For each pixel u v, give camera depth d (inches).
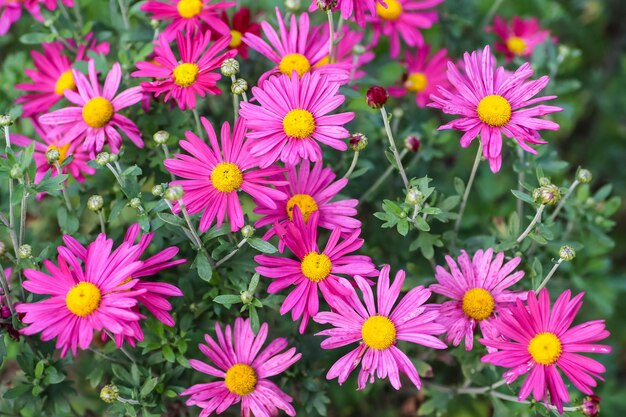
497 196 31.1
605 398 30.8
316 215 22.9
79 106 24.9
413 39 28.5
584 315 32.1
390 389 28.7
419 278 25.4
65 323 21.9
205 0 25.4
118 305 21.8
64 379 24.9
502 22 31.1
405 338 22.6
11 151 22.9
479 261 23.7
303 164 23.9
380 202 26.9
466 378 26.4
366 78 26.9
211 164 23.2
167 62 24.2
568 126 36.9
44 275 22.2
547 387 22.3
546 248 27.2
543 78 23.3
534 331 22.3
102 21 30.1
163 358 24.5
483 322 23.7
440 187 28.5
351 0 23.8
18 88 26.6
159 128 26.0
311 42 25.2
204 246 24.1
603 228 27.7
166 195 22.1
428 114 29.0
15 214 27.6
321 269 22.8
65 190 24.9
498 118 23.0
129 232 23.1
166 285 22.5
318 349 25.6
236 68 23.5
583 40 38.6
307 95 23.1
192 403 23.0
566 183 27.6
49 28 27.3
